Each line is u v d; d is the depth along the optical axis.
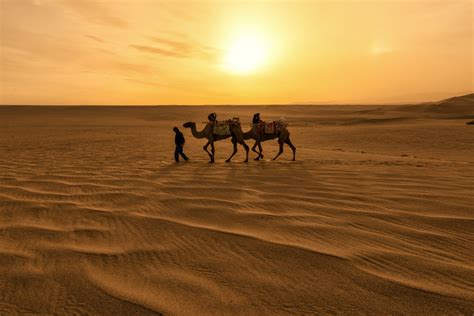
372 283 2.62
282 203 5.25
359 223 4.21
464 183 6.86
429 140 23.25
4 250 3.33
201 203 5.27
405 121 45.12
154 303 2.36
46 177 7.64
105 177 7.70
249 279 2.71
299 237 3.70
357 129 34.31
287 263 3.01
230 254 3.24
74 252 3.29
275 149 18.31
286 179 7.50
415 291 2.50
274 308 2.29
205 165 10.48
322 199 5.51
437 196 5.64
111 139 24.45
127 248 3.40
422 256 3.18
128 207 5.02
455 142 21.70
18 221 4.31
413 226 4.08
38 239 3.65
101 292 2.51
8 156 12.80
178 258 3.15
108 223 4.24
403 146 21.31
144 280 2.71
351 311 2.26
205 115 93.62
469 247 3.42
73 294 2.49
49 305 2.35
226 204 5.19
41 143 20.53
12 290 2.55
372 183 6.94
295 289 2.54
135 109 113.75
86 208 4.95
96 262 3.06
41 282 2.67
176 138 11.66
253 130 12.38
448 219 4.33
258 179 7.53
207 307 2.31
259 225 4.14
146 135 29.73
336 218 4.43
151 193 5.98
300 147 20.75
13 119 69.06
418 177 7.67
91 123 57.84
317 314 2.23
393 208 4.91
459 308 2.28
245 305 2.33
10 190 6.18
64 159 11.77
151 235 3.79
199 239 3.65
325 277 2.74
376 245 3.46
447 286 2.58
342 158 13.20
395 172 8.49
